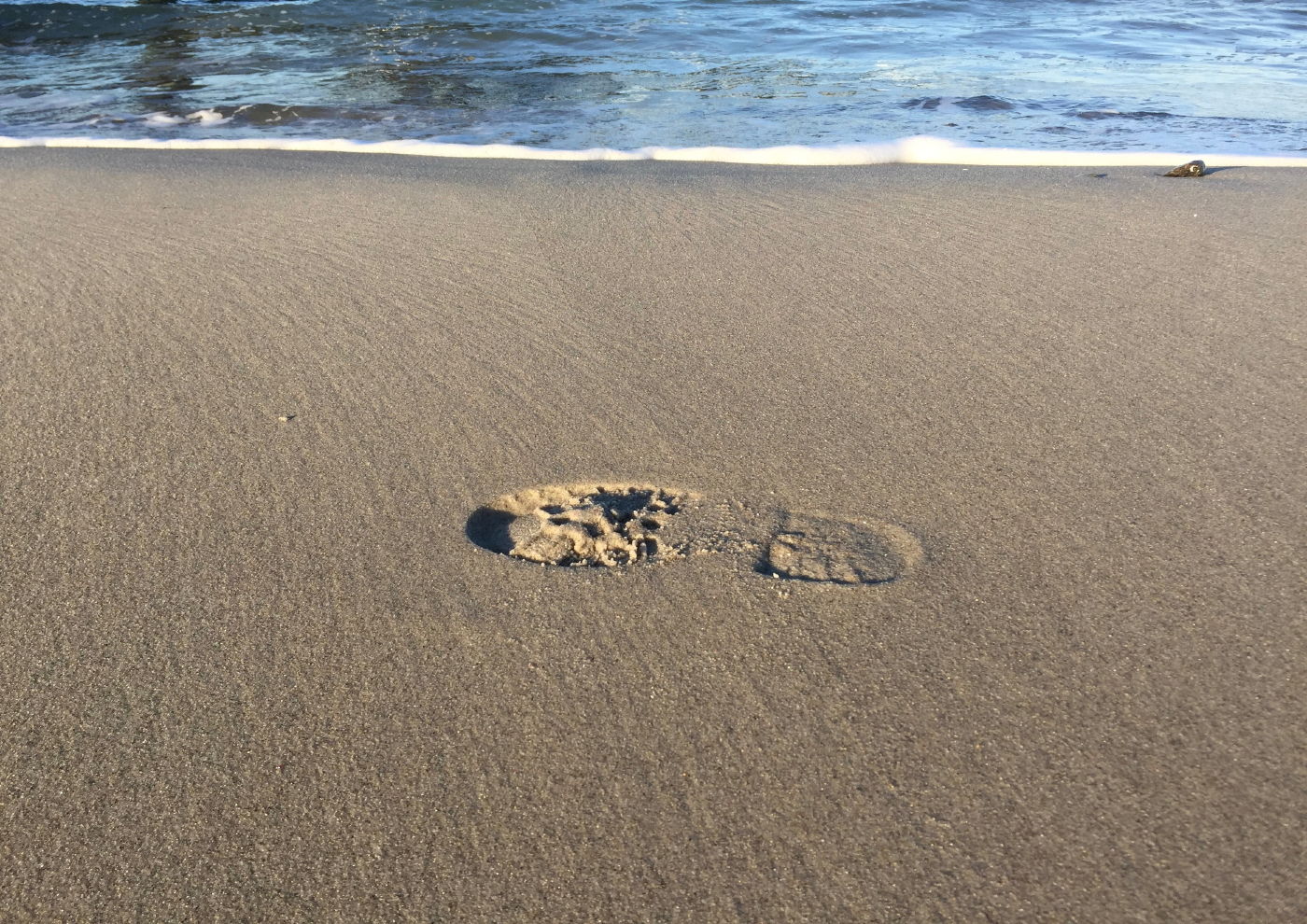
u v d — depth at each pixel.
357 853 1.29
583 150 5.37
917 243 3.50
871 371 2.52
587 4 10.43
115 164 4.99
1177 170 4.42
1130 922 1.15
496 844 1.29
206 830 1.33
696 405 2.38
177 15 10.12
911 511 1.94
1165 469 2.05
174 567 1.84
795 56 8.00
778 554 1.83
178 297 3.09
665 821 1.31
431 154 5.39
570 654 1.60
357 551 1.88
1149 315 2.81
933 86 6.83
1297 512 1.88
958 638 1.60
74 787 1.39
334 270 3.32
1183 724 1.41
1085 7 10.34
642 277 3.21
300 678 1.58
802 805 1.33
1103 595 1.68
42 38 9.26
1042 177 4.45
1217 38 8.72
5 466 2.18
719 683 1.53
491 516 2.01
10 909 1.24
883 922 1.17
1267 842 1.24
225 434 2.29
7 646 1.65
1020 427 2.24
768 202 4.08
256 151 5.39
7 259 3.46
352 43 8.87
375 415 2.36
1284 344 2.60
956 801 1.32
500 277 3.23
